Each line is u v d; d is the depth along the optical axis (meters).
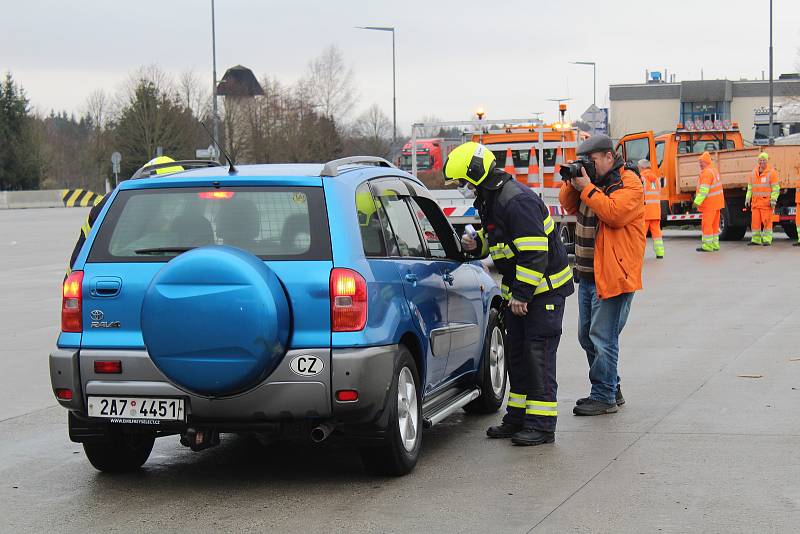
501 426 7.43
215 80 44.38
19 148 76.12
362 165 6.74
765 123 66.38
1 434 7.73
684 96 93.62
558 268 7.25
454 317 7.27
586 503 5.69
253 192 6.11
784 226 27.42
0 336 12.51
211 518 5.59
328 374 5.75
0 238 30.52
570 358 10.65
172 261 5.71
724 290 15.88
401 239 6.70
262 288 5.61
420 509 5.65
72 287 6.06
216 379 5.65
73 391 6.00
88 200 62.81
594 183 7.88
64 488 6.26
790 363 9.88
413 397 6.46
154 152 64.50
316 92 55.69
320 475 6.45
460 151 7.27
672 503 5.66
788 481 6.04
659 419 7.76
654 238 21.81
